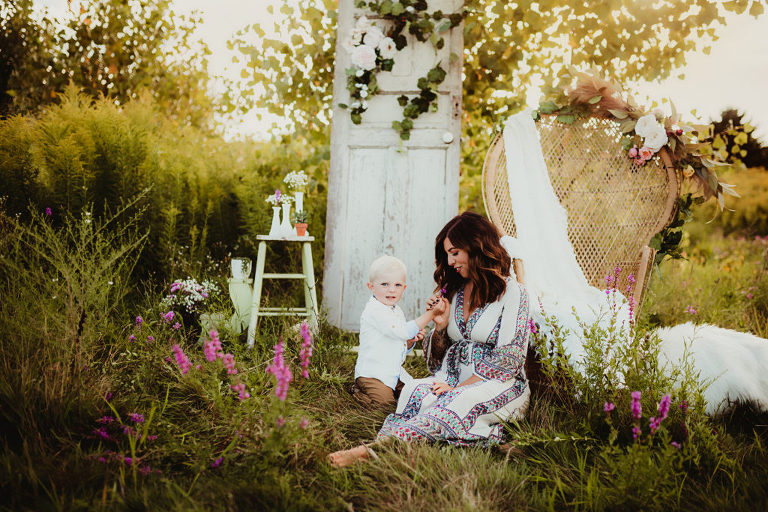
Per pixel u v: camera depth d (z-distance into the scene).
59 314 2.50
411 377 2.84
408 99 3.85
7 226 3.20
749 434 2.32
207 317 3.17
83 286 2.46
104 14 6.20
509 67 4.16
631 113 3.32
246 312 3.41
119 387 2.30
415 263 3.90
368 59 3.72
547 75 4.19
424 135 3.86
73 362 2.23
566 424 2.27
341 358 3.21
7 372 2.09
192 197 4.27
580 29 3.95
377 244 3.93
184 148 4.88
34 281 2.83
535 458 2.04
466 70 4.29
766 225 8.52
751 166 10.41
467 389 2.20
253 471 1.71
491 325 2.31
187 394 2.42
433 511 1.63
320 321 3.45
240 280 3.43
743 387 2.41
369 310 2.67
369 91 3.81
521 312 2.31
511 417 2.25
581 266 3.45
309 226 4.57
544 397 2.57
